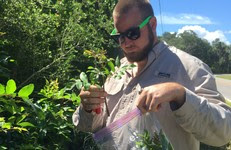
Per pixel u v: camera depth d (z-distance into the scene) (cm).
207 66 219
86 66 463
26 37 417
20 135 304
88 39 454
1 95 219
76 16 483
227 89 3466
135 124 203
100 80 234
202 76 210
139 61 223
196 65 214
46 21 457
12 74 399
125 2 219
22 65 406
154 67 221
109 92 234
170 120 206
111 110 229
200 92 206
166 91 179
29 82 402
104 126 234
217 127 191
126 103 223
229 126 196
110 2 618
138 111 203
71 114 344
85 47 454
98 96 221
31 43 416
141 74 223
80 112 231
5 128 258
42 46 432
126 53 224
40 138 314
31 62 408
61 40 436
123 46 221
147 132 199
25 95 220
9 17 411
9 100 222
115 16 220
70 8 490
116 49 539
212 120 189
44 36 437
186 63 215
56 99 339
